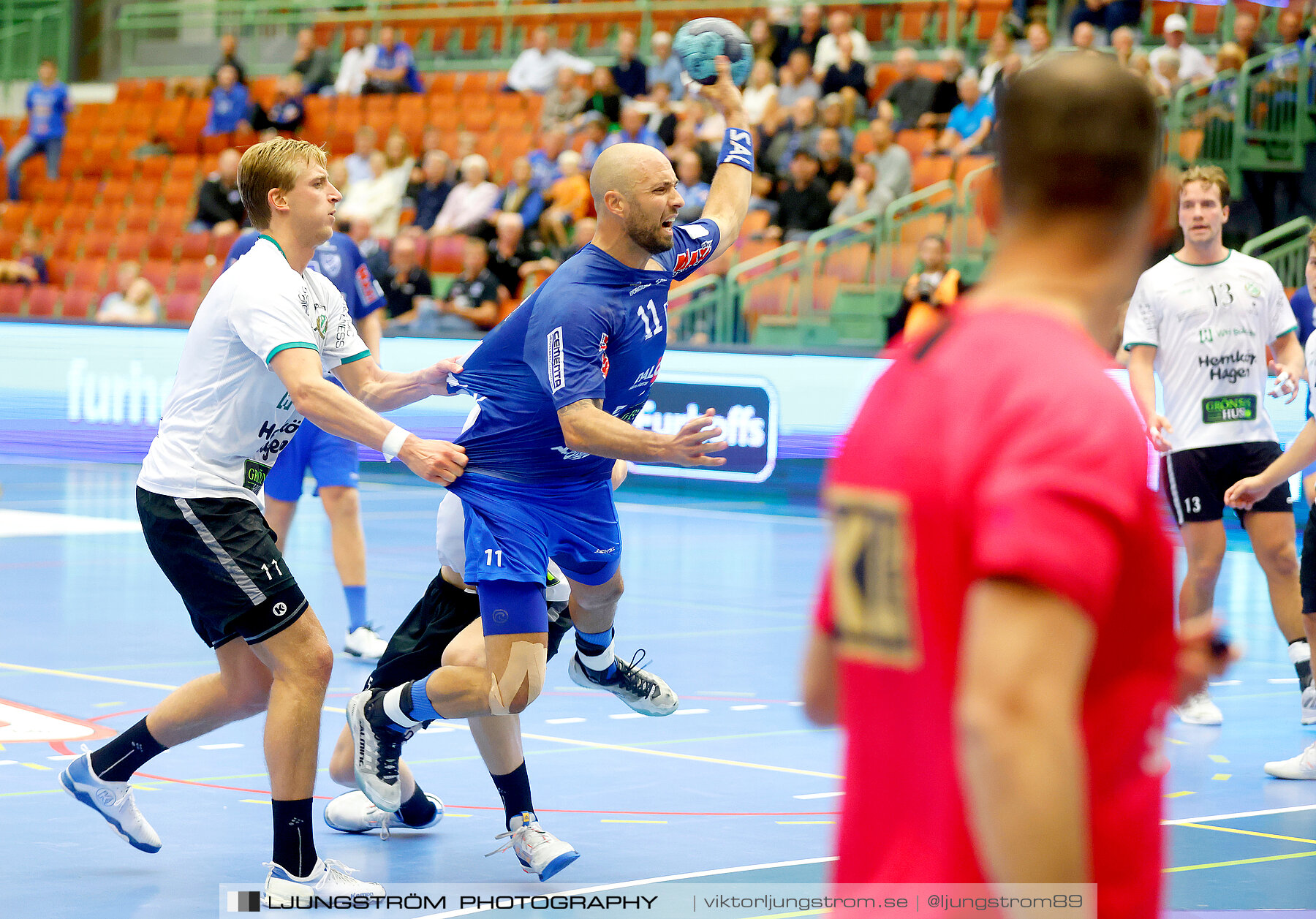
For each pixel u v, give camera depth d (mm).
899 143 23391
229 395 5633
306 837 5535
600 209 5848
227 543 5594
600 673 6754
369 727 6086
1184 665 2271
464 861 6191
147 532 5734
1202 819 6855
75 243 30016
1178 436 9234
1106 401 1935
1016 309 2064
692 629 11867
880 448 2115
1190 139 21125
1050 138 2061
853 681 2197
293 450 10477
